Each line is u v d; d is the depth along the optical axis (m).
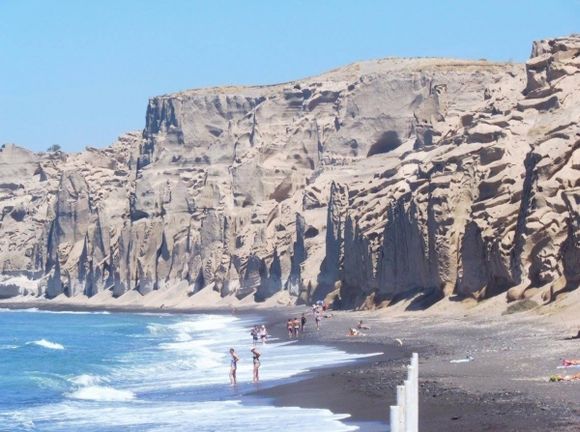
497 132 85.88
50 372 59.91
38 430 37.00
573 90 86.56
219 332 98.62
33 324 131.75
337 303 114.00
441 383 38.41
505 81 110.88
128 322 130.75
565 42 90.00
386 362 50.84
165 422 37.22
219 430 34.34
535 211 70.31
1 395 49.38
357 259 107.44
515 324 62.25
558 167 71.31
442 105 130.50
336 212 126.00
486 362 45.03
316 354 61.41
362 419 34.56
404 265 94.31
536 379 37.72
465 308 77.69
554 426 27.81
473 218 79.31
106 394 48.03
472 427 28.92
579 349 46.38
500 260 74.19
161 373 57.81
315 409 37.56
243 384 48.06
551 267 68.00
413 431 19.39
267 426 34.44
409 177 103.50
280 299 147.50
